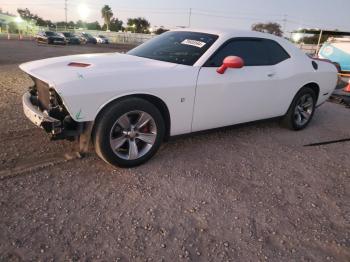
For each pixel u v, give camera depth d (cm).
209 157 382
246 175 345
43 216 250
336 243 246
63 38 3278
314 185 337
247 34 421
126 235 237
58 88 275
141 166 343
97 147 313
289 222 268
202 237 242
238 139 454
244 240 242
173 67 348
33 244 221
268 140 461
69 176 312
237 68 355
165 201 284
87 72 301
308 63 491
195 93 353
